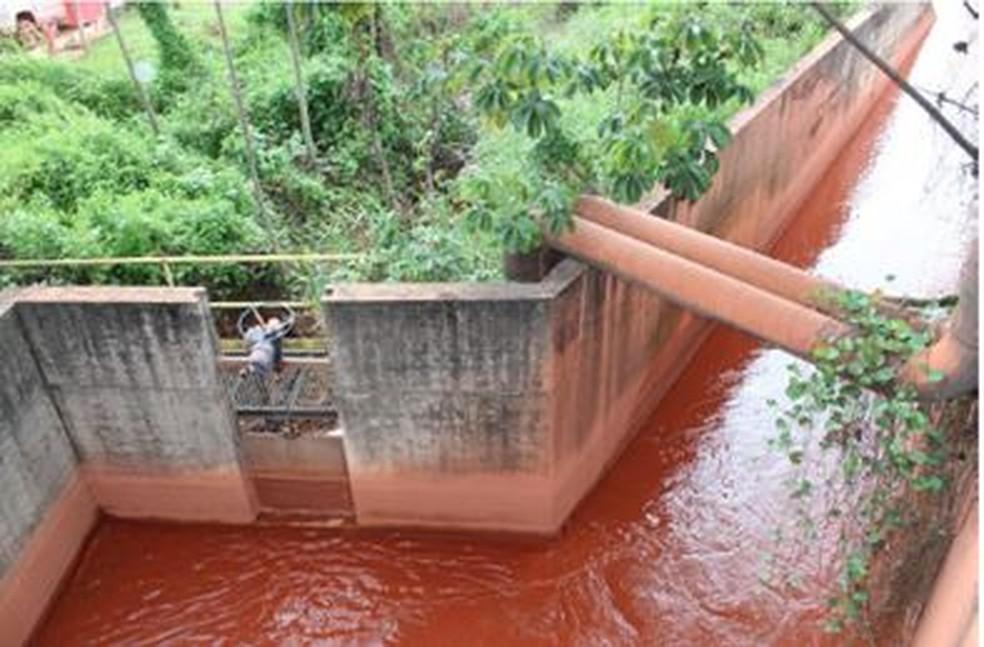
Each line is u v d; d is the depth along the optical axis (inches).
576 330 342.6
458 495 379.2
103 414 366.0
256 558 387.2
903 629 268.7
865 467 282.8
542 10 716.0
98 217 431.8
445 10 594.2
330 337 331.6
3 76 580.7
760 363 494.3
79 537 387.2
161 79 600.1
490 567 379.6
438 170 532.4
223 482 384.8
